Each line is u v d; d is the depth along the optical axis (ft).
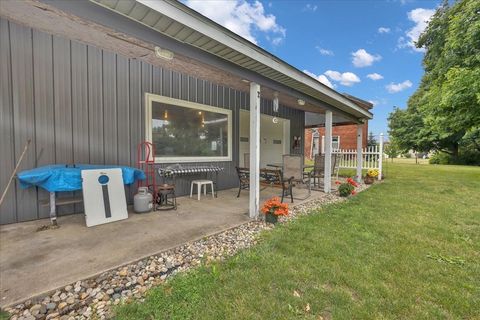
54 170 9.66
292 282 6.09
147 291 5.79
